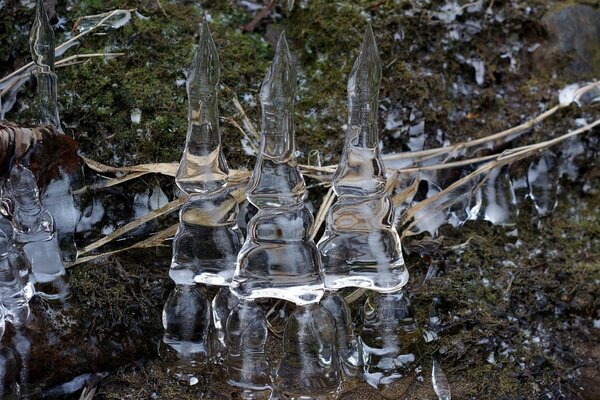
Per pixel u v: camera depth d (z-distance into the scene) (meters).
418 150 0.97
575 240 0.98
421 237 0.94
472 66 1.02
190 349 0.82
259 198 0.78
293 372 0.79
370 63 0.78
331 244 0.81
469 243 0.94
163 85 0.93
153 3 0.97
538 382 0.86
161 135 0.91
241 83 0.96
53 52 0.86
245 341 0.81
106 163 0.90
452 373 0.86
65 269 0.85
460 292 0.90
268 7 1.00
